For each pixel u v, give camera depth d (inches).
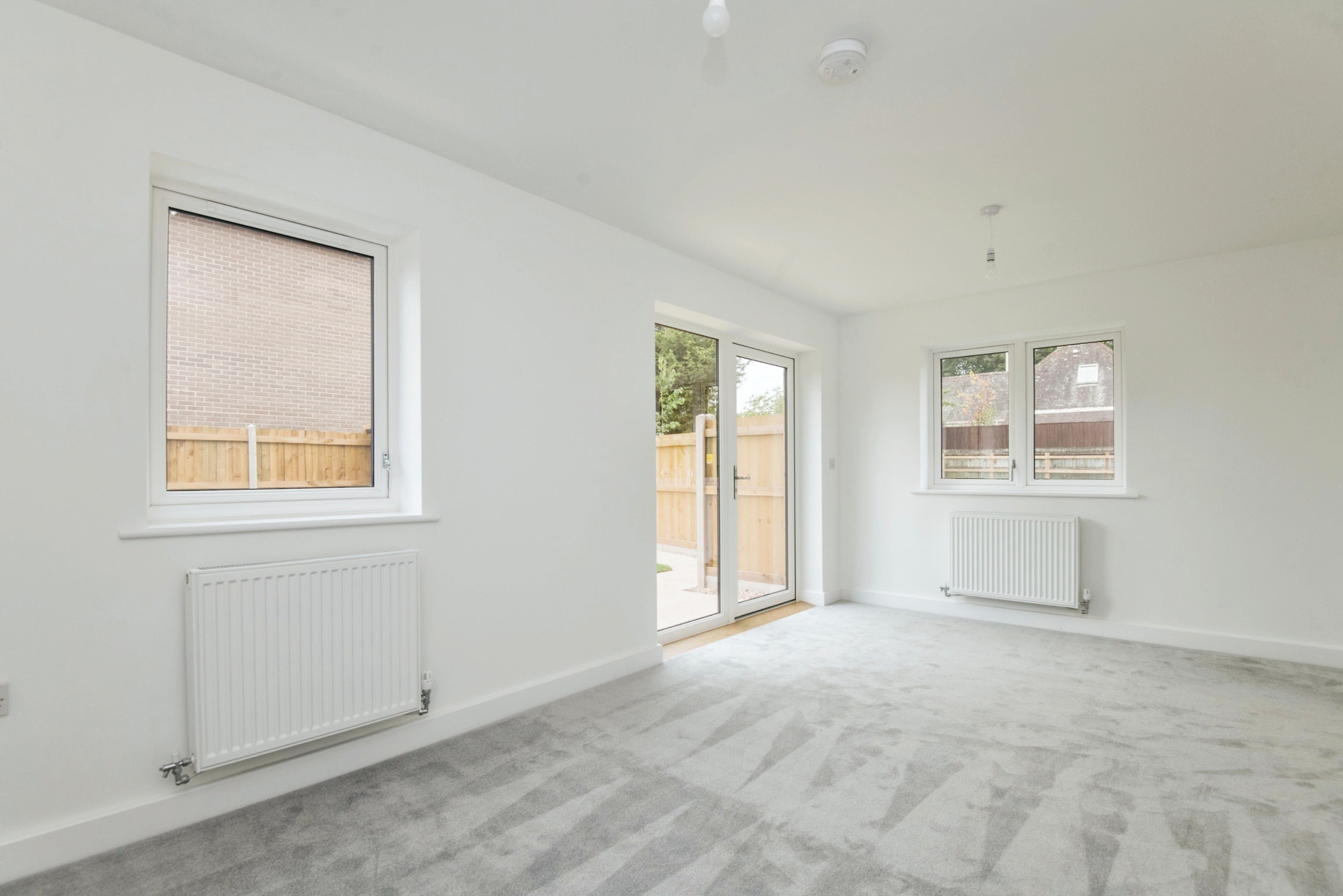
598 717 112.5
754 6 70.6
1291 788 87.0
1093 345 173.6
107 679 74.4
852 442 211.0
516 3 70.5
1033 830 77.4
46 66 71.3
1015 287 180.1
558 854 72.9
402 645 96.5
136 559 76.7
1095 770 92.6
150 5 71.1
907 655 149.9
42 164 70.9
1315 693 123.3
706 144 102.0
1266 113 91.8
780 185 116.5
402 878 68.6
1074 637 165.3
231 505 89.2
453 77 84.7
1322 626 141.3
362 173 96.6
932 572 194.2
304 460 97.5
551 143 102.1
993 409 189.0
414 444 103.7
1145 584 161.0
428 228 104.5
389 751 97.0
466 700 108.2
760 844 74.8
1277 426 146.2
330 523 91.7
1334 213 127.8
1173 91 86.4
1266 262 147.5
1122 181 113.9
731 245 147.3
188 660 79.0
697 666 142.2
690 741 102.6
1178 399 157.0
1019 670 138.0
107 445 74.9
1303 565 143.4
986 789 87.3
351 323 103.5
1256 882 67.6
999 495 182.2
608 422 134.3
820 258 155.7
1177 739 103.0
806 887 67.1
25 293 69.8
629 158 106.7
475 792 86.7
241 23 74.1
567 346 126.3
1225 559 151.5
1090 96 88.0
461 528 108.1
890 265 160.4
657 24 74.1
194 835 76.6
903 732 105.7
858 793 86.4
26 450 69.8
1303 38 75.1
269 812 81.8
